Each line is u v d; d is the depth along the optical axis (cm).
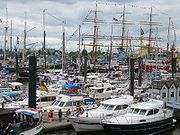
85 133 4262
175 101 5584
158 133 4322
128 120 4034
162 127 4353
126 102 4600
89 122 4206
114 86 7256
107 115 4322
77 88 6475
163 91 5678
